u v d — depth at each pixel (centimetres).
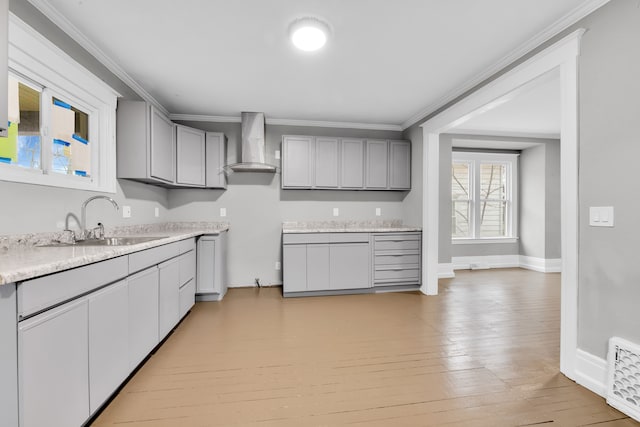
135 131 276
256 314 311
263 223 424
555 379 192
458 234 575
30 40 177
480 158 576
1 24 124
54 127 207
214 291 351
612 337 168
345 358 218
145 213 333
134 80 296
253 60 258
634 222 160
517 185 585
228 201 416
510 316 308
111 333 159
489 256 575
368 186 417
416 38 225
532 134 518
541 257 541
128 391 176
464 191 579
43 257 132
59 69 198
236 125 415
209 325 281
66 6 189
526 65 230
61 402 124
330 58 255
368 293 393
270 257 425
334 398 170
